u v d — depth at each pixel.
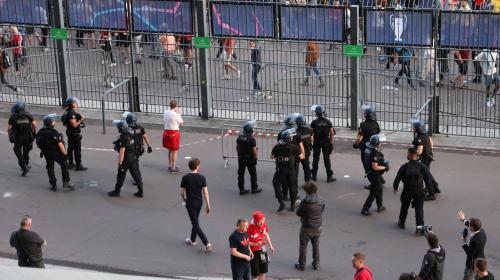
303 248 15.94
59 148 20.78
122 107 28.69
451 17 23.61
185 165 23.16
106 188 21.34
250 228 14.63
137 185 20.48
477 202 19.67
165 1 26.47
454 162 22.73
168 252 17.22
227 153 24.09
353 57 25.08
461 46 23.83
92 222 19.05
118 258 16.91
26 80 30.45
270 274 15.91
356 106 25.53
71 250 17.38
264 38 25.91
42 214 19.59
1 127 27.00
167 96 28.44
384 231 18.09
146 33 27.19
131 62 28.00
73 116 22.17
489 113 26.34
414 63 27.55
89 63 31.20
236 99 28.47
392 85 28.66
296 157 19.16
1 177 22.17
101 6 27.41
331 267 16.23
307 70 27.56
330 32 25.03
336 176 21.88
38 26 28.33
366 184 21.27
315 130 20.94
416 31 24.14
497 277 15.71
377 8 24.31
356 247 17.25
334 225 18.50
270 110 27.56
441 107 26.75
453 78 27.84
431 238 13.58
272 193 20.80
